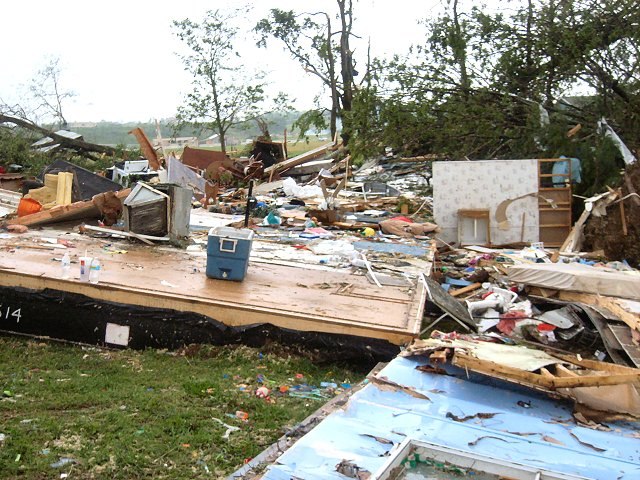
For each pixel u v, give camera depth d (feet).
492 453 16.66
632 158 57.82
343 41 119.96
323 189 62.80
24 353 27.71
